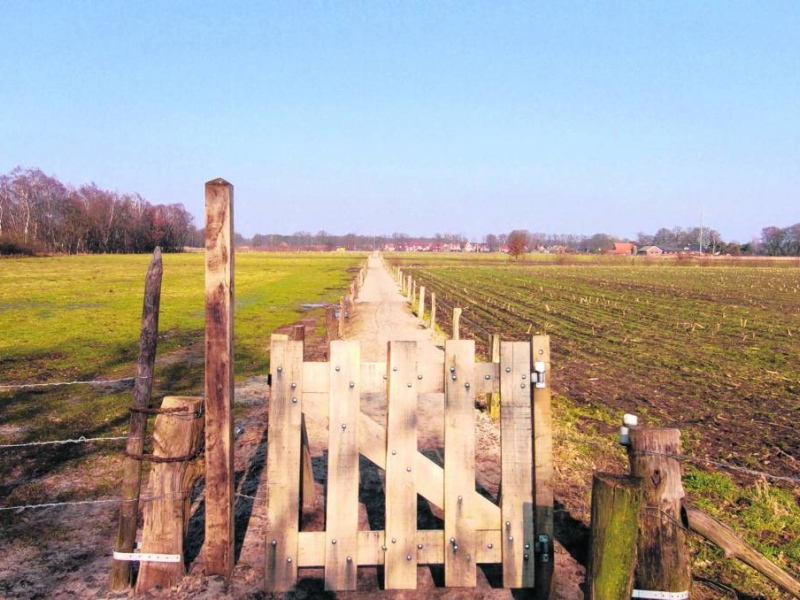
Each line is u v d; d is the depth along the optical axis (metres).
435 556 4.72
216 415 4.66
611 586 3.23
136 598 4.55
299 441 4.64
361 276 50.47
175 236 147.25
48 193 117.31
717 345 19.06
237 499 6.49
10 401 10.88
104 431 9.06
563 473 7.56
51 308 28.17
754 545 5.91
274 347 4.63
